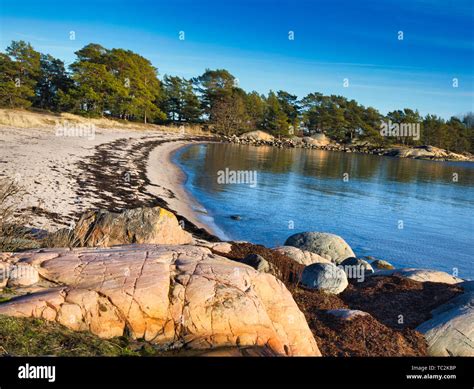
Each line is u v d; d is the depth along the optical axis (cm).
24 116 5391
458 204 3522
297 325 672
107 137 5406
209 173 4072
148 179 2989
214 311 587
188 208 2361
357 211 2858
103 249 753
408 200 3562
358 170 5894
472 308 902
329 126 11256
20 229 1010
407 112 12131
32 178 2175
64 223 1510
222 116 9888
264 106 11144
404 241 2183
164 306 577
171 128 9150
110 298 564
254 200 2889
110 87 7356
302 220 2431
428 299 1023
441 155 10888
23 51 7156
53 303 535
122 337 551
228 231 2033
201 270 656
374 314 948
